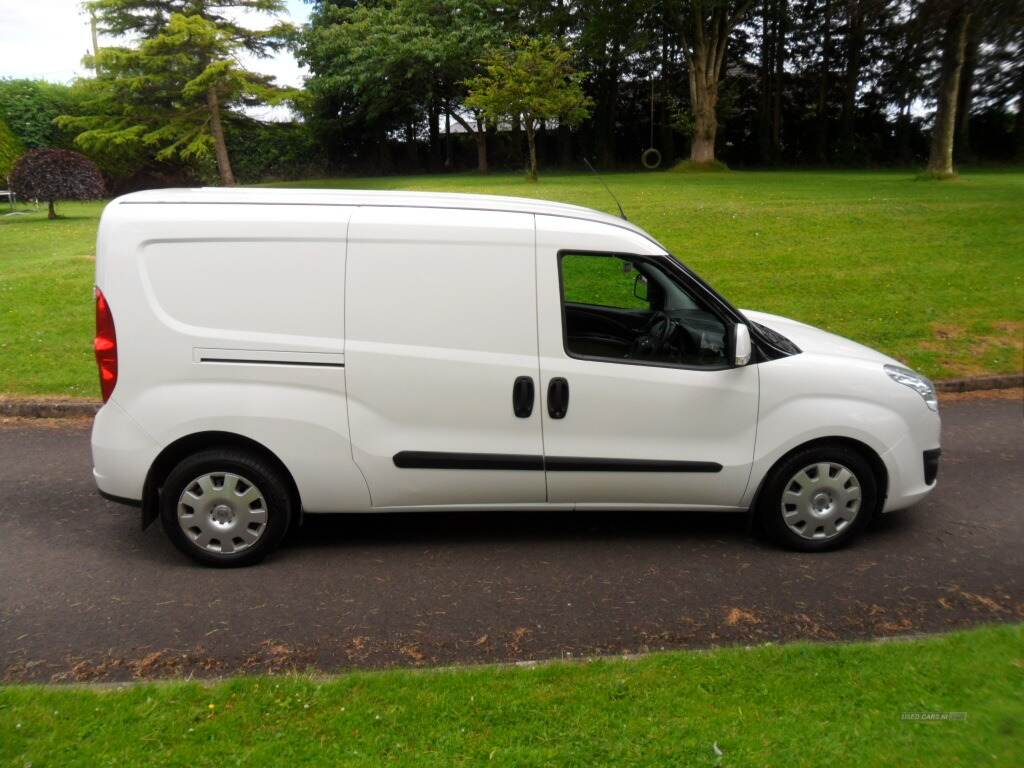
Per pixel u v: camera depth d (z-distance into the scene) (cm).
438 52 3553
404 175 4269
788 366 466
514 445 454
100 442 442
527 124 2577
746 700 311
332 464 447
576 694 315
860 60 4259
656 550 480
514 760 274
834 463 470
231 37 3098
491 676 329
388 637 379
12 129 3056
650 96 4347
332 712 302
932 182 2234
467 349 445
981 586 435
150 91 3170
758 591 428
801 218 1512
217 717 299
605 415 455
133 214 434
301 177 4338
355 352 439
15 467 629
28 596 420
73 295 1116
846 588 432
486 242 444
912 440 477
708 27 3441
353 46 3806
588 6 3334
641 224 1481
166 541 493
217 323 436
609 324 474
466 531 509
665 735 288
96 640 375
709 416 461
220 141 3186
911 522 526
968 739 283
